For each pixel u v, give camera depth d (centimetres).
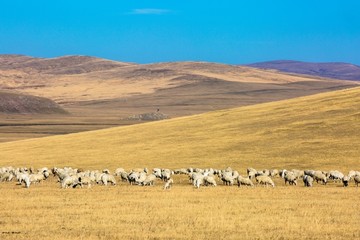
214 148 9331
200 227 3503
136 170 7256
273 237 3225
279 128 10169
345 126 9650
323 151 8350
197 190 5491
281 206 4338
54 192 5353
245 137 9894
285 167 7650
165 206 4353
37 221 3706
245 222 3656
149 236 3247
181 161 8569
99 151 10181
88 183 5834
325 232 3362
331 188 5678
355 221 3688
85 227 3506
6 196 5019
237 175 6406
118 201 4647
